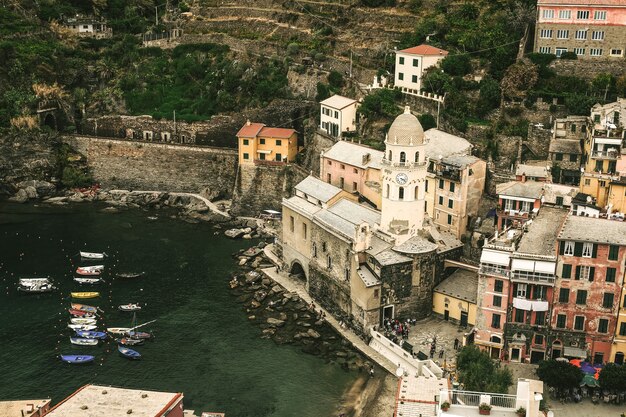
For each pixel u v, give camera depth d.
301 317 151.25
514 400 70.56
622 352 120.56
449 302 141.50
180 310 153.00
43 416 77.81
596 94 176.12
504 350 126.94
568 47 186.75
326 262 152.38
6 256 177.62
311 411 120.56
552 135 165.38
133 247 185.00
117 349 137.88
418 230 145.38
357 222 148.50
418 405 81.56
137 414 77.00
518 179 152.75
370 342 139.00
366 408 121.06
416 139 141.00
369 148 178.00
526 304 122.94
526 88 181.00
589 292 120.31
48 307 153.38
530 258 122.00
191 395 123.94
